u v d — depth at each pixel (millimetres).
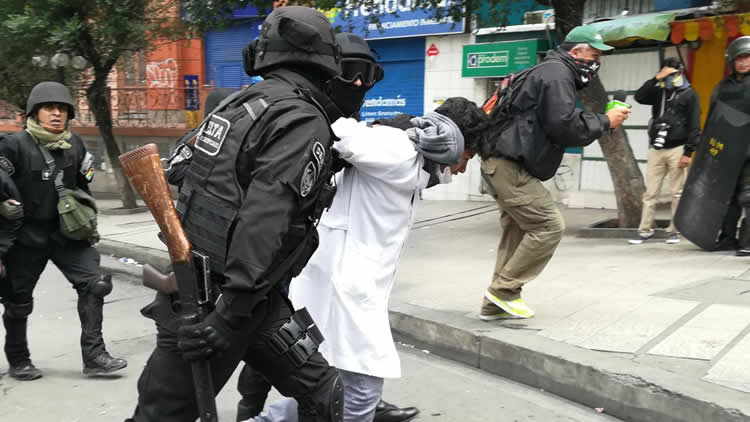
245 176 1935
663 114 6750
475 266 6316
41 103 3828
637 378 3361
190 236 1980
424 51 12078
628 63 9781
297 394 2209
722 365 3455
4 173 3666
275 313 2135
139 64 16109
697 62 8906
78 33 10398
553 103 3809
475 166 11625
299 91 2059
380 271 2625
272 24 2148
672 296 4781
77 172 4090
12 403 3703
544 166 3963
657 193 6949
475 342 4199
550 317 4406
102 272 7180
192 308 1898
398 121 2750
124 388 3930
